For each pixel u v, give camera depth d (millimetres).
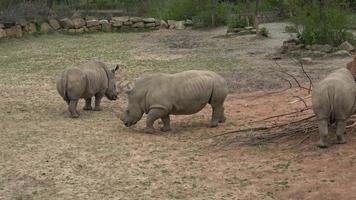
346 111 8492
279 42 23562
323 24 20250
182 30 31344
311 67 17062
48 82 15773
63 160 8742
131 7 39312
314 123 9562
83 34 29297
